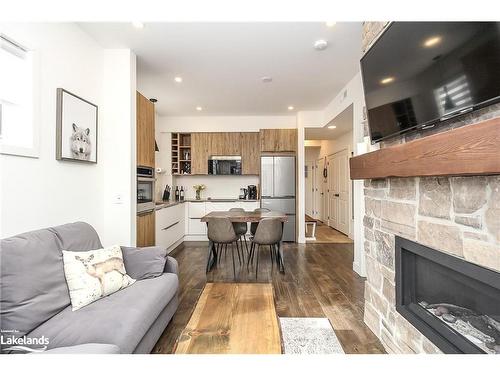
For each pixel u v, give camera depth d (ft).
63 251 5.54
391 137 5.46
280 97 14.51
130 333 4.46
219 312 5.20
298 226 17.65
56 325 4.48
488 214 3.32
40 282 4.70
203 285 10.02
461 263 3.75
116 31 8.23
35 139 6.19
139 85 12.67
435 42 3.99
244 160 18.54
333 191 22.85
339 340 6.36
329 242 17.56
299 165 17.48
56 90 6.97
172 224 15.15
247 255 14.42
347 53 9.64
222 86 12.86
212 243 12.26
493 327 3.79
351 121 15.61
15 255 4.50
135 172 9.66
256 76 11.69
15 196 5.72
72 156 7.45
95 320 4.64
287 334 6.61
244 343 4.16
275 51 9.49
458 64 3.58
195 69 10.98
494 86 3.07
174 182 19.08
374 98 5.92
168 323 6.90
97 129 8.80
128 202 9.29
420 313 4.84
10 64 5.97
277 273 11.37
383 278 6.13
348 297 8.84
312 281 10.36
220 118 18.52
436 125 4.44
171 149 18.63
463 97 3.53
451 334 4.04
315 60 10.18
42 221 6.47
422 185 4.66
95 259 5.91
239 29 8.14
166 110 17.02
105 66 9.29
